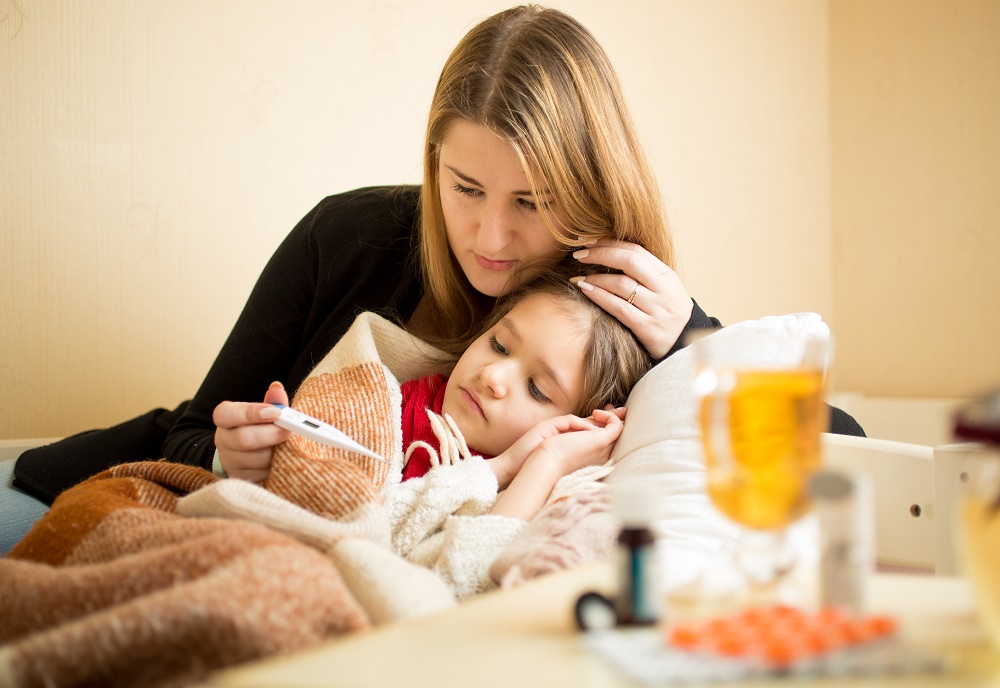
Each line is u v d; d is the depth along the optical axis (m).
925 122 2.82
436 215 1.33
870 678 0.40
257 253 1.89
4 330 1.62
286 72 1.90
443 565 0.96
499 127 1.15
